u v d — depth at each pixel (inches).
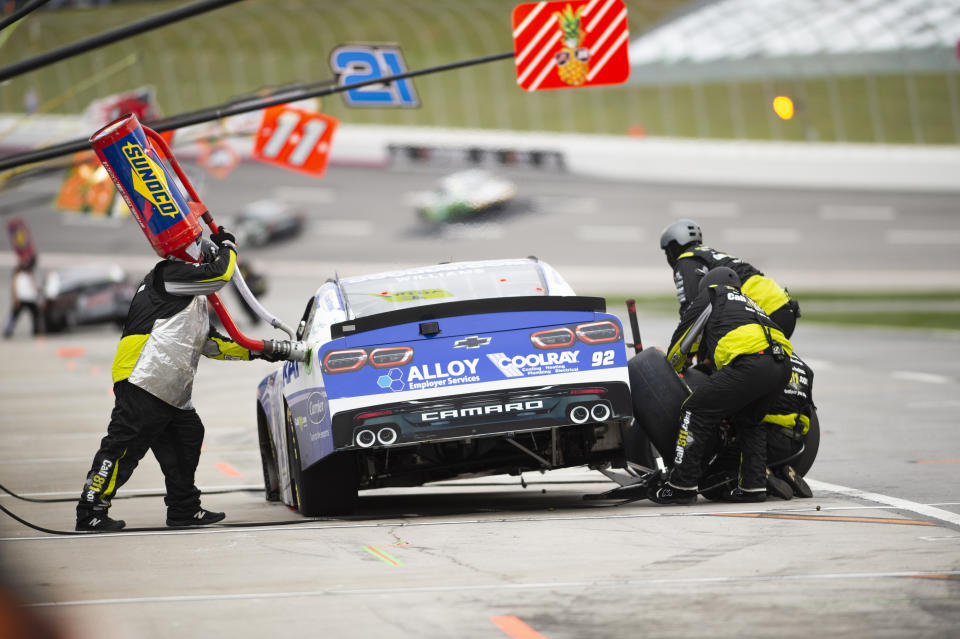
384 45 1804.9
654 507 1075.9
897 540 866.1
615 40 1546.5
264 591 747.4
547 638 618.8
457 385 983.0
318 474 1044.5
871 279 6870.1
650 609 674.8
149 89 2719.0
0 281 6673.2
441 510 1130.7
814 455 1141.1
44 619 426.0
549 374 993.5
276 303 5708.7
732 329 1049.5
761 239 7731.3
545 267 1147.3
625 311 5009.8
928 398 2127.2
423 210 7573.8
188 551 908.6
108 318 4970.5
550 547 872.9
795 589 715.4
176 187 1023.6
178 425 1049.5
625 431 1152.8
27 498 1298.0
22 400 2642.7
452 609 685.3
